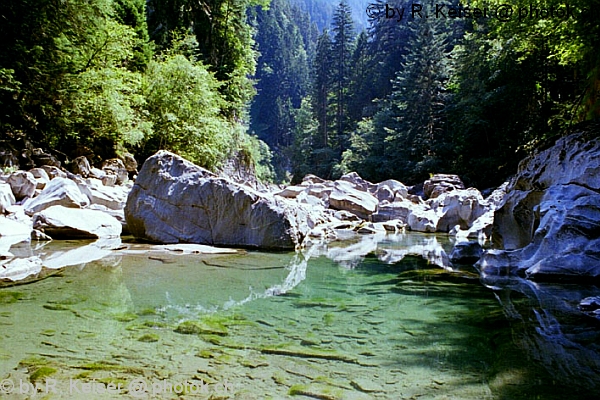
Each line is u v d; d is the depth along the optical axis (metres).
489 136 26.34
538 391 2.35
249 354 2.89
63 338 3.07
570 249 5.46
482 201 12.64
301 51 95.44
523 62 19.70
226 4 31.34
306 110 61.12
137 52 21.44
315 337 3.27
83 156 14.80
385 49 56.00
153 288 4.68
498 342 3.17
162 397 2.25
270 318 3.76
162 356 2.80
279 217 7.90
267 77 83.88
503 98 23.09
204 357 2.81
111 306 3.94
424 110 33.66
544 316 3.86
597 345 3.09
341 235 11.37
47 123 14.80
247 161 29.89
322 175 48.06
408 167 33.28
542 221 6.02
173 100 19.84
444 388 2.40
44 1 13.23
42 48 13.23
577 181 6.06
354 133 45.59
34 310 3.73
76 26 14.57
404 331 3.45
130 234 8.96
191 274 5.45
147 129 17.42
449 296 4.66
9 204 8.71
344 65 57.16
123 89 17.34
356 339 3.24
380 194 19.20
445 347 3.08
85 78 14.46
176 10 28.83
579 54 11.34
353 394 2.33
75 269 5.52
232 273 5.62
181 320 3.60
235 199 7.93
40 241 7.62
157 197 8.23
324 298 4.53
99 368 2.58
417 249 8.77
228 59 31.83
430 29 35.91
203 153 20.84
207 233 8.02
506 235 7.21
